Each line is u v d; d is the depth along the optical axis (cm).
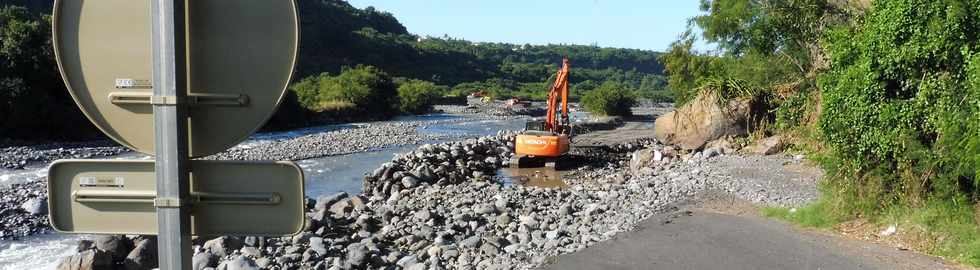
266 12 249
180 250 249
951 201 946
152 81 243
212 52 249
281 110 5253
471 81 15025
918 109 956
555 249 980
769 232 1055
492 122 6919
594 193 1784
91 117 248
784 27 2491
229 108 252
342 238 1180
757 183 1638
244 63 250
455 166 2638
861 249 938
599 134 4556
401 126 5834
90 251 1013
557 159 2831
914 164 1001
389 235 1234
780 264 870
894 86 1010
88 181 258
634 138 4078
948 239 912
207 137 252
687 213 1234
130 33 246
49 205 259
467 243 1103
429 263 985
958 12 891
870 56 1008
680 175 1919
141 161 256
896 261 874
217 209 258
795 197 1432
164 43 239
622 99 7131
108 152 3247
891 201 1044
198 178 257
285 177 259
